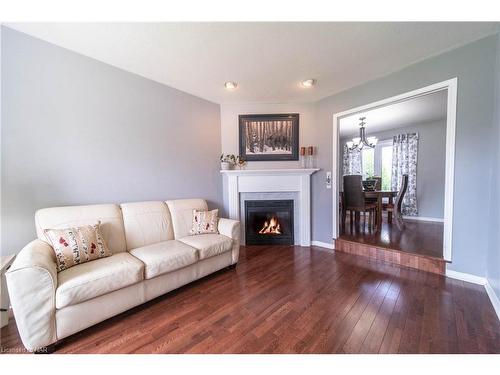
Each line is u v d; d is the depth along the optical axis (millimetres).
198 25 1731
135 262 1737
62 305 1347
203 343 1408
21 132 1820
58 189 2021
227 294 2010
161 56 2186
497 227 1744
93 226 1880
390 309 1722
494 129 1891
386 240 3119
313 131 3461
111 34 1842
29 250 1444
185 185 3074
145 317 1683
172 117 2898
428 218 4840
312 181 3455
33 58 1865
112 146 2361
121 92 2416
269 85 2857
